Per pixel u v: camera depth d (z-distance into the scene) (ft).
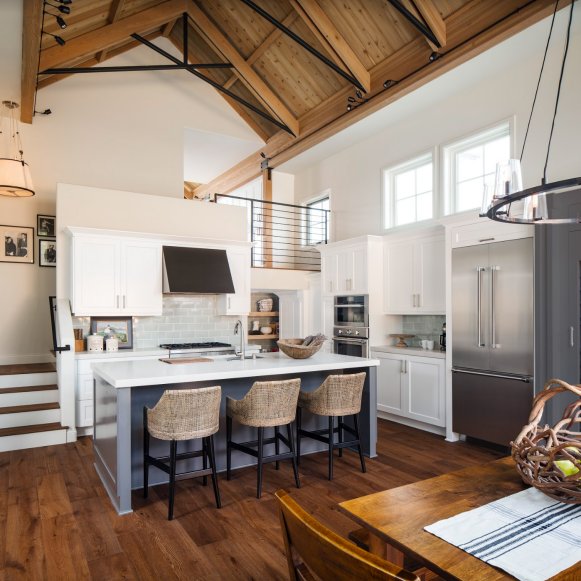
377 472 12.14
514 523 4.34
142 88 22.09
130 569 7.73
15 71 16.07
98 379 12.00
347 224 22.98
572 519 4.39
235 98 21.76
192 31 22.31
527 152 14.75
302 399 12.12
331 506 10.06
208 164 29.50
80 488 11.18
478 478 5.54
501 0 13.57
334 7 17.20
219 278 18.57
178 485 11.28
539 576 3.41
